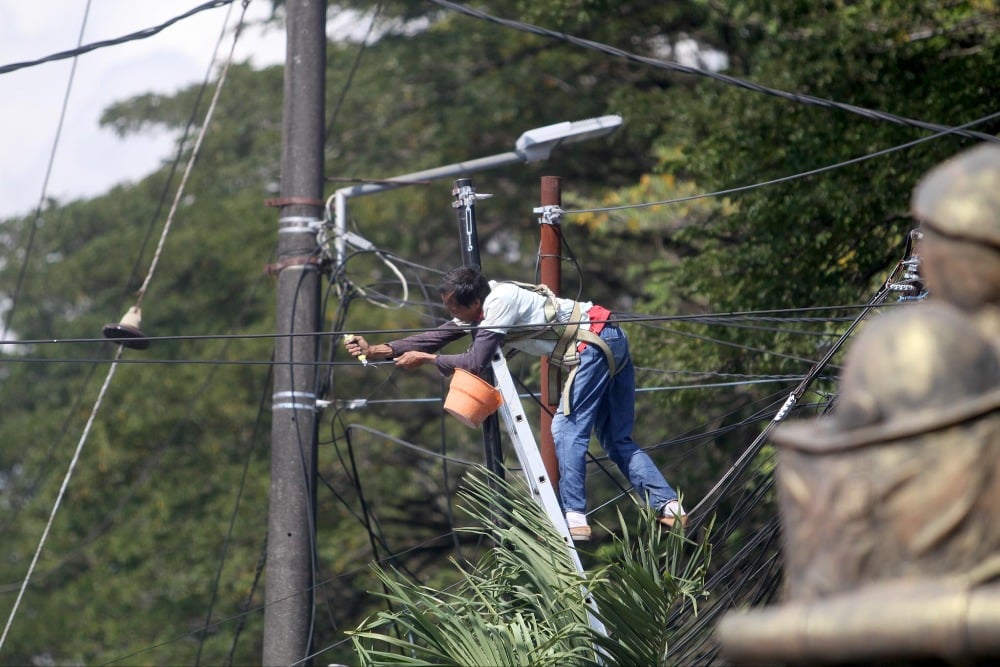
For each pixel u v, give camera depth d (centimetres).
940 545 473
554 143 3030
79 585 5612
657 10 6100
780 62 4300
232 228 6488
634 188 5247
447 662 1756
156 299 6419
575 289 6456
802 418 3372
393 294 6250
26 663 5631
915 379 481
